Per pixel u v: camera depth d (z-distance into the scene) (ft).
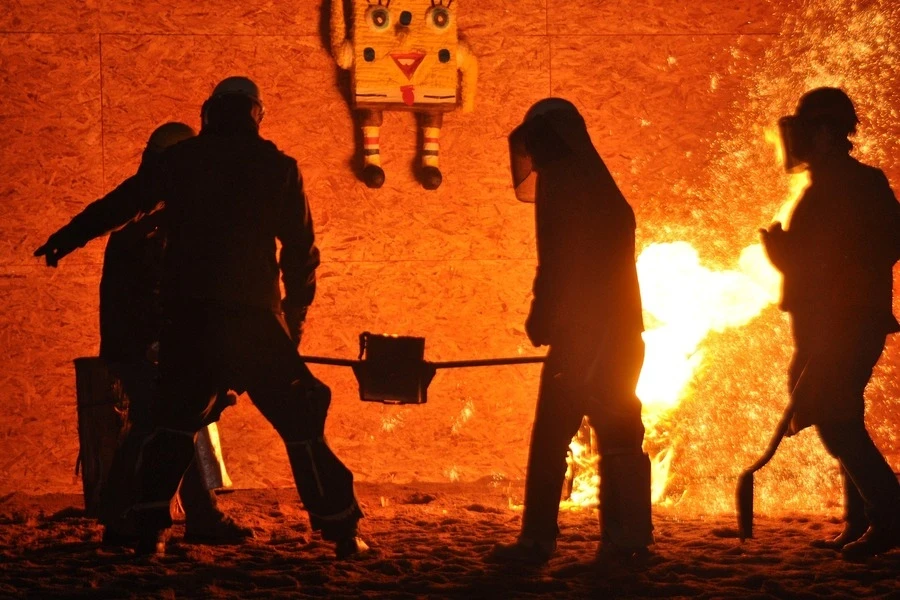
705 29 44.98
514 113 44.06
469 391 43.50
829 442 26.40
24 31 41.88
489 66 43.91
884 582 23.27
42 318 41.81
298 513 35.19
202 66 42.63
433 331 43.39
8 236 41.70
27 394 41.63
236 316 25.02
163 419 25.08
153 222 27.78
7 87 41.81
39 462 41.60
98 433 31.63
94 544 28.71
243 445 42.19
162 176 26.30
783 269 27.43
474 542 29.04
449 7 42.14
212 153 25.99
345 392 42.80
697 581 23.68
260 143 26.45
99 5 42.19
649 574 24.12
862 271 26.37
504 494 40.34
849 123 27.37
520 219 43.96
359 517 26.21
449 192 43.65
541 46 44.21
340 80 43.14
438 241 43.55
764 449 43.62
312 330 42.75
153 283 27.84
